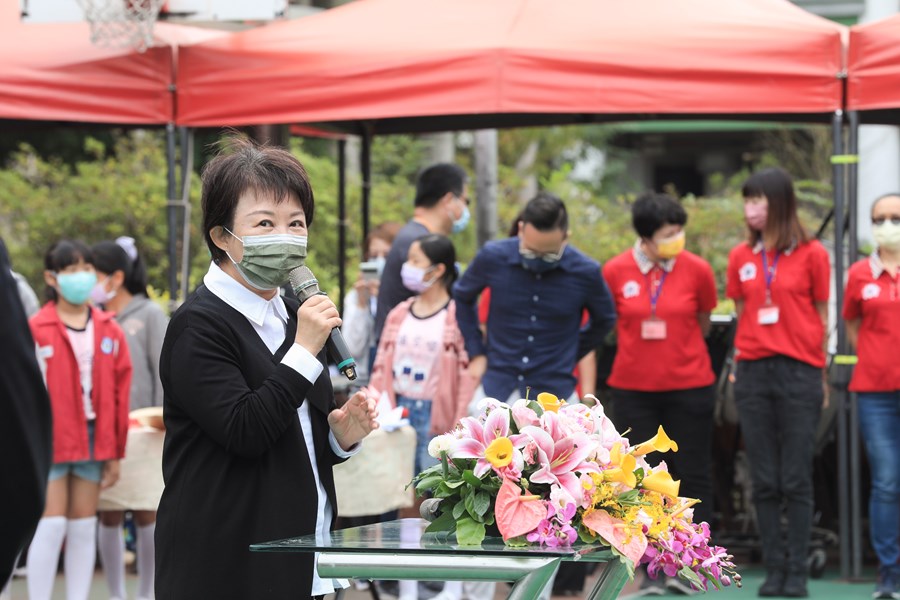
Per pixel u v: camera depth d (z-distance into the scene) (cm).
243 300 384
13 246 1619
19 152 1944
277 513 373
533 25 857
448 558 319
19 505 331
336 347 396
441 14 884
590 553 324
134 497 760
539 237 754
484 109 841
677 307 832
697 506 842
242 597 370
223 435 366
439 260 788
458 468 348
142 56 884
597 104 838
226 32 970
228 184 380
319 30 884
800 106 834
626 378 844
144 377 844
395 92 852
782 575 840
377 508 691
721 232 1387
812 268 820
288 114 868
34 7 899
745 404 836
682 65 834
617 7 872
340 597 405
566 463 343
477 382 786
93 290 823
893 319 812
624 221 1504
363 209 1151
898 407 815
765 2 905
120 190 1630
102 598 870
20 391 330
